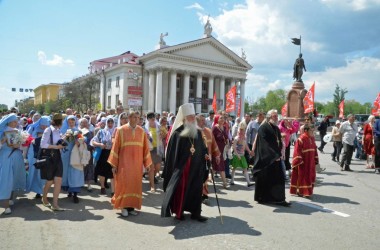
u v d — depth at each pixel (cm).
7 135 673
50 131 693
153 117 992
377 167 1279
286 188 968
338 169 1355
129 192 655
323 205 763
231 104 1766
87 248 486
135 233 555
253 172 788
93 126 1130
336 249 493
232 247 495
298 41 2673
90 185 917
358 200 816
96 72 6575
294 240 528
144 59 5597
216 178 1120
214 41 5731
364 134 1412
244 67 6084
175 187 613
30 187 780
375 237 548
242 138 993
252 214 681
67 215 657
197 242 514
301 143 847
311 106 1748
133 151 668
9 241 511
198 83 5678
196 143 637
